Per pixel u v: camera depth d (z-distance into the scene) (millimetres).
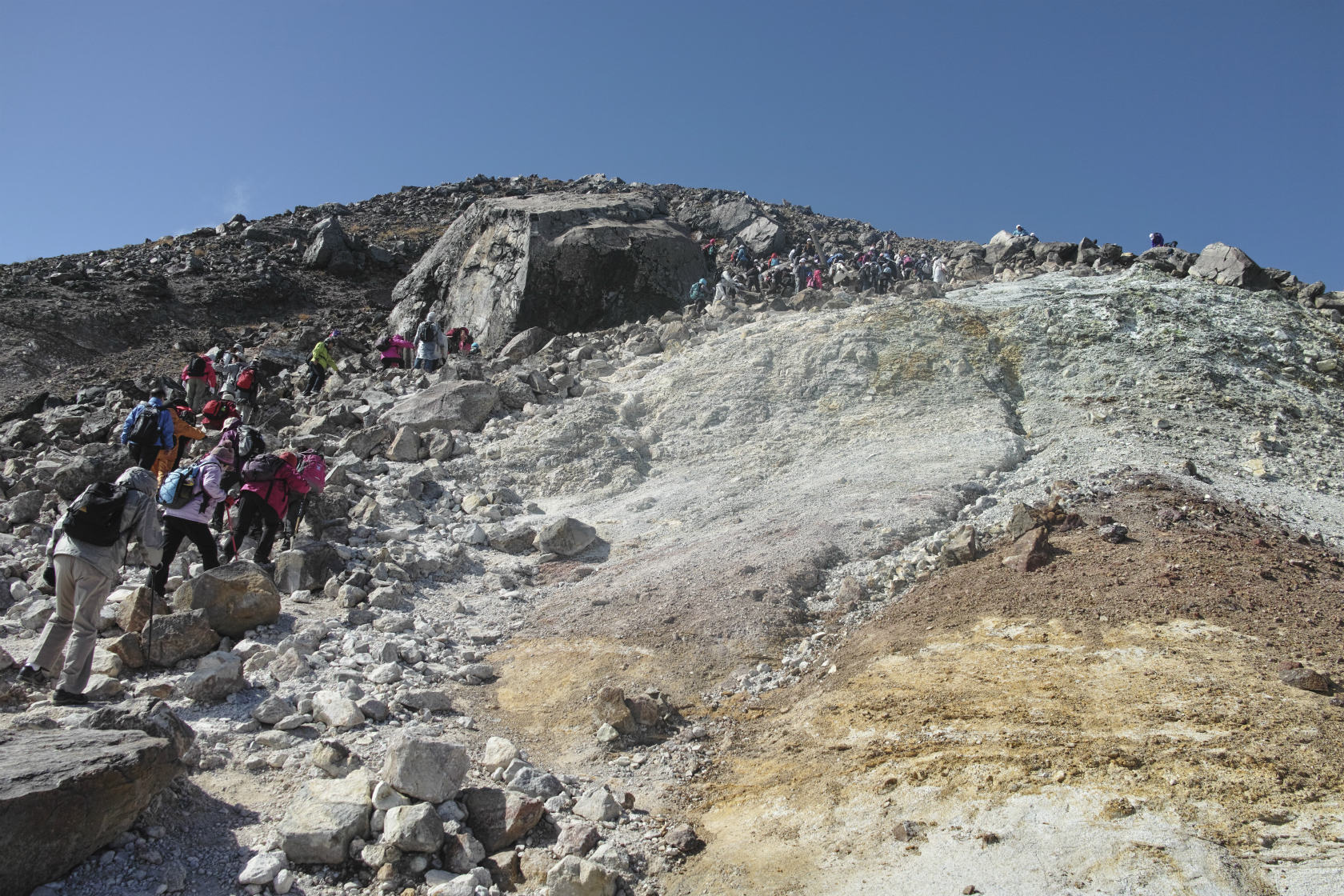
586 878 4438
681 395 14047
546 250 21859
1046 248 24016
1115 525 8273
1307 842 4059
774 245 31031
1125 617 6625
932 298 16453
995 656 6445
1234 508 9070
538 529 10500
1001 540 8633
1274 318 16094
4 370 24031
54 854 4035
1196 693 5445
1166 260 20641
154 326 28781
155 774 4535
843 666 6941
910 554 8781
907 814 4832
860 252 31656
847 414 13000
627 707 6398
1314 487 10641
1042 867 4211
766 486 11484
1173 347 14305
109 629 7203
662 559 9555
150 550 5949
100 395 17672
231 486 8891
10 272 31141
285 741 5730
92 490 5859
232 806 5027
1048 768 4914
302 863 4551
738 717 6590
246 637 7523
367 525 10492
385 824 4711
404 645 7543
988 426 11961
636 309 22172
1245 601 6664
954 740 5414
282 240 38719
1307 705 5156
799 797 5277
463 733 6305
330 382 17734
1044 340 14445
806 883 4516
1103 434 11547
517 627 8398
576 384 15500
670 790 5703
